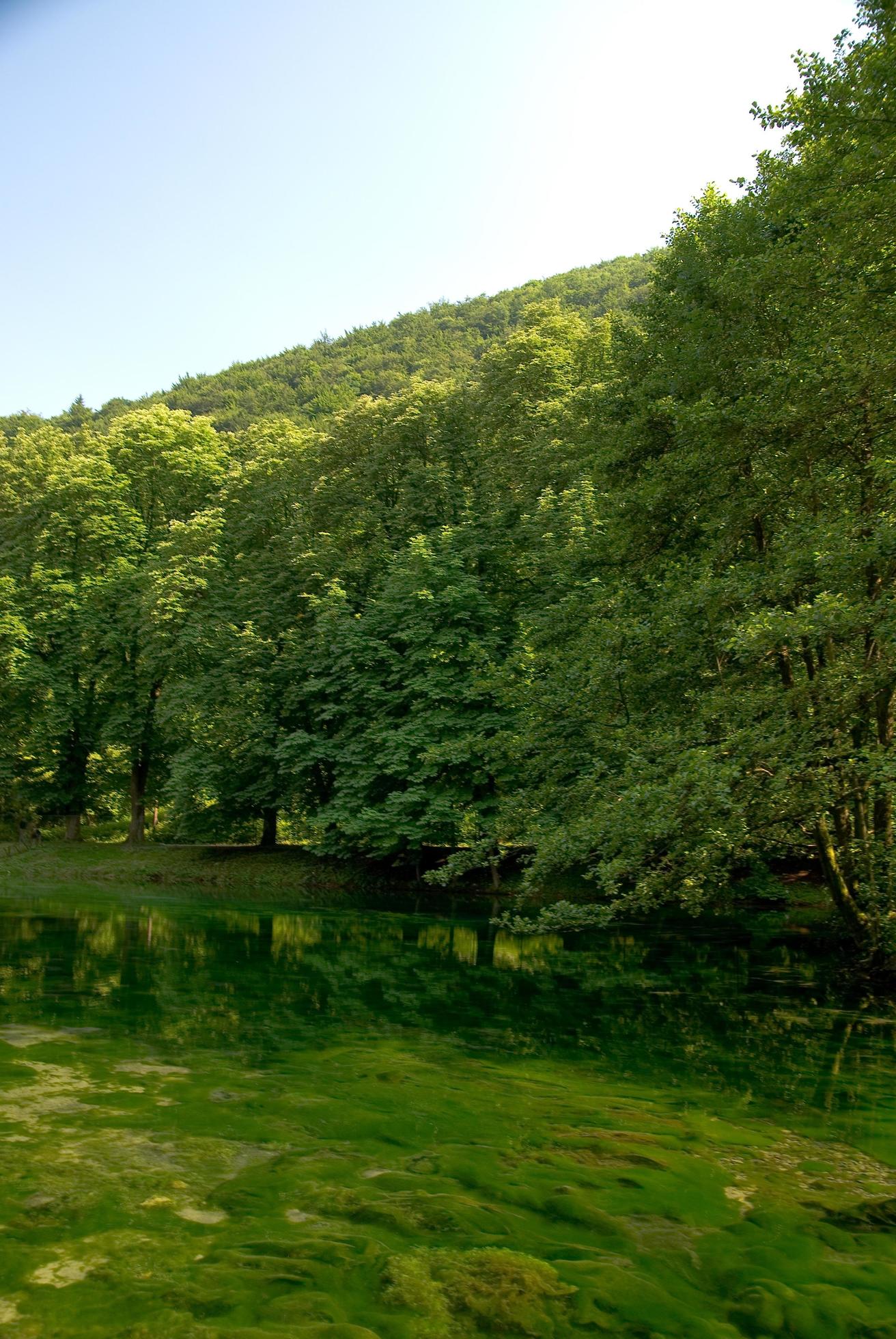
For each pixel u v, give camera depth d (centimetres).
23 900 2306
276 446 3878
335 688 2995
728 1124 708
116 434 3966
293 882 3138
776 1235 508
